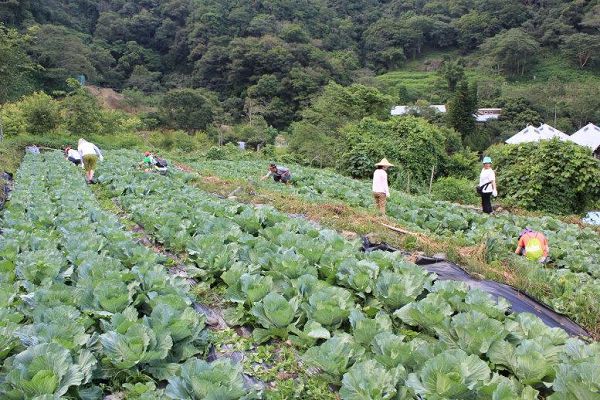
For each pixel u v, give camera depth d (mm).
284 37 63406
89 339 3715
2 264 5145
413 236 7934
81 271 4922
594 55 71750
